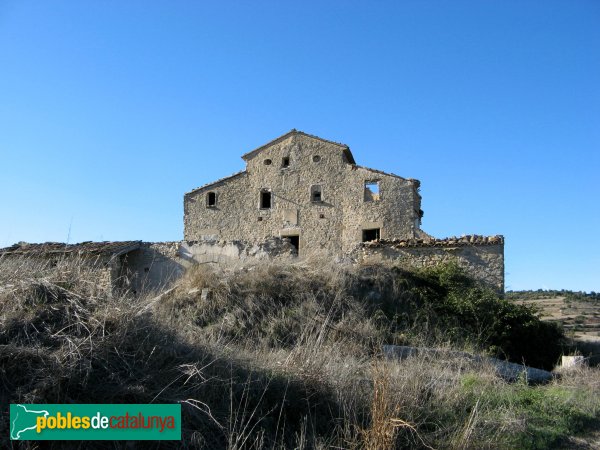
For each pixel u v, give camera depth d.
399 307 14.91
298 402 6.65
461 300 15.01
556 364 14.33
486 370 9.62
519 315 14.88
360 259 18.16
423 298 15.27
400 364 8.64
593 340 16.75
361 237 26.50
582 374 10.95
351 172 27.41
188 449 5.39
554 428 7.58
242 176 29.02
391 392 6.91
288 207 28.00
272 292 13.83
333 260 16.27
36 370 5.31
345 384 7.00
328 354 7.73
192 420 5.65
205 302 13.23
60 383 5.33
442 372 8.51
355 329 12.16
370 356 10.30
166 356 6.31
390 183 26.66
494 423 7.25
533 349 14.77
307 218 27.59
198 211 29.12
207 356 6.66
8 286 6.33
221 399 6.17
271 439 5.93
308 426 6.36
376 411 6.27
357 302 14.14
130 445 5.19
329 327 12.20
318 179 27.84
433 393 7.69
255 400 6.38
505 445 6.79
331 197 27.47
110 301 6.43
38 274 6.68
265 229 28.08
